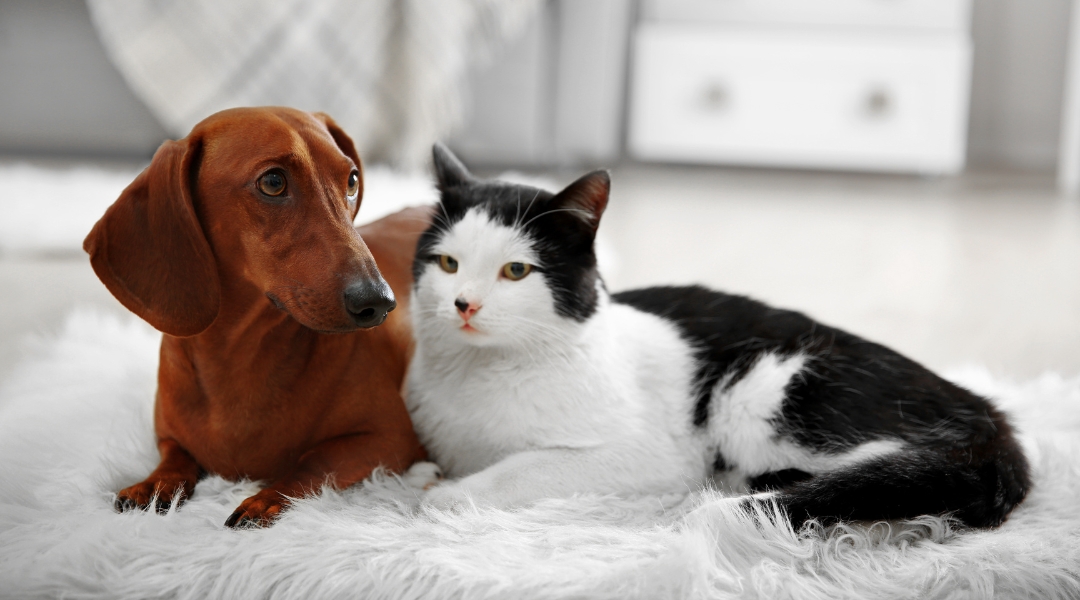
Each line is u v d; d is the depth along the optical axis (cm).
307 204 104
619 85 408
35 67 345
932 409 119
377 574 97
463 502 111
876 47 400
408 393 131
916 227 328
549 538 103
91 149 357
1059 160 463
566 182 361
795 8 413
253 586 97
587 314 121
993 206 370
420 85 329
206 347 112
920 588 98
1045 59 459
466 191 126
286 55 316
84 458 121
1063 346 202
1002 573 98
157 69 315
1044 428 141
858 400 119
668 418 125
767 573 98
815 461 118
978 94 467
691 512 108
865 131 410
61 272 243
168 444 122
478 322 115
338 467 116
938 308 230
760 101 413
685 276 254
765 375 123
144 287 107
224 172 104
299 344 114
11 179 309
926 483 107
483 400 120
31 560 99
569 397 118
